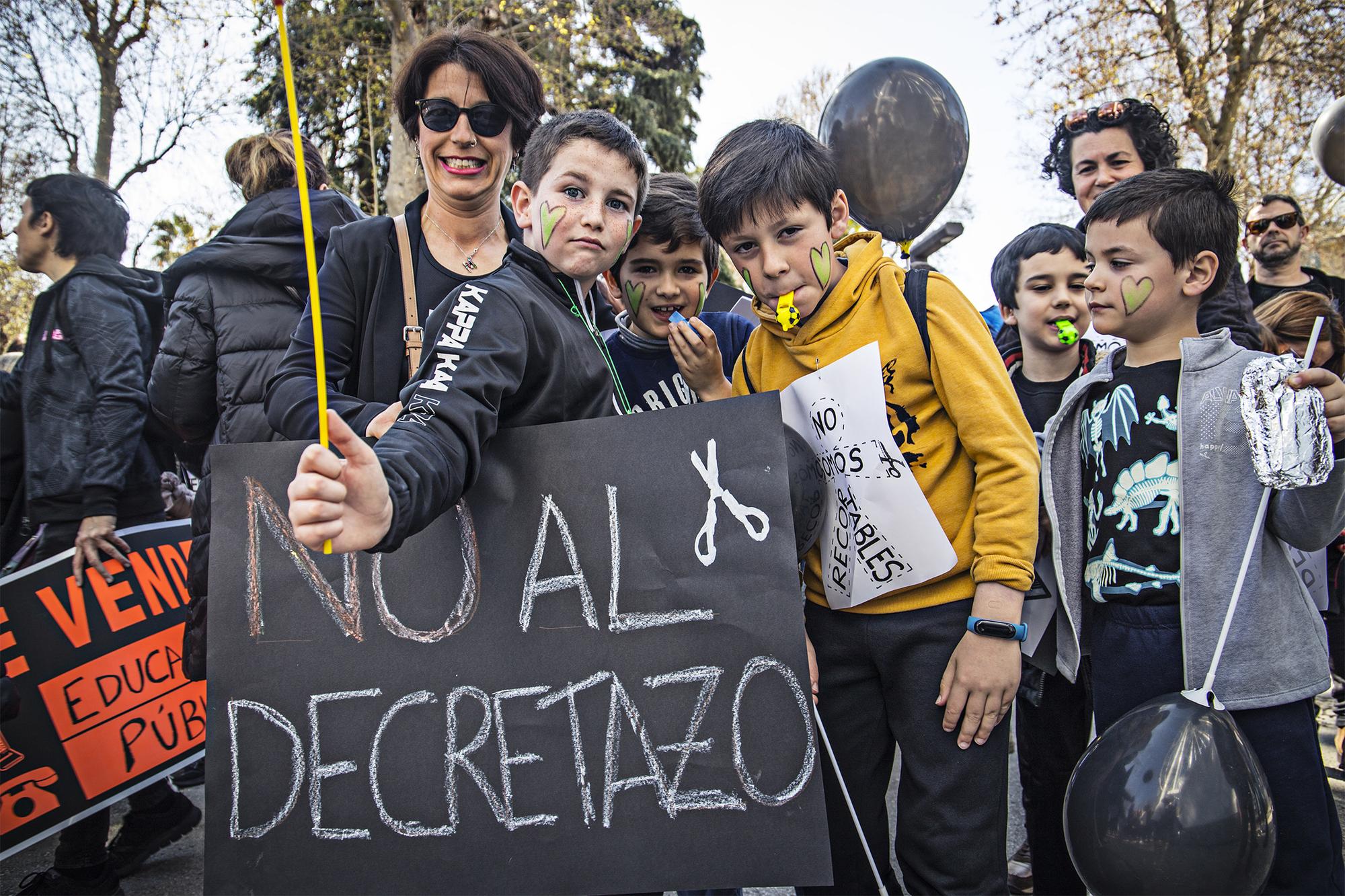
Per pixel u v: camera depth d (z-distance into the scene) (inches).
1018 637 69.0
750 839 61.4
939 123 95.6
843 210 80.0
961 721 72.6
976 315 76.0
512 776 62.7
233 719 63.6
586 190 70.5
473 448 55.7
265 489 64.9
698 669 63.0
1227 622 66.6
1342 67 442.3
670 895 96.0
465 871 61.9
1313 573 90.5
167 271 110.0
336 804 62.9
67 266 110.7
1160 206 75.4
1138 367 79.0
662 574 63.8
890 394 74.3
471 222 88.4
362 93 589.9
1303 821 70.0
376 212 542.3
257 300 105.7
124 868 114.6
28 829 101.3
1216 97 490.9
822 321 76.9
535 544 64.6
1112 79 510.9
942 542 72.4
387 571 64.6
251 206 106.0
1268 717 70.8
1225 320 95.4
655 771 62.4
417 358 82.5
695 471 64.3
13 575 102.6
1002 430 70.9
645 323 95.1
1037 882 91.4
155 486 118.4
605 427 65.1
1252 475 71.1
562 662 63.5
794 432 73.4
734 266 78.7
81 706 104.9
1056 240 105.7
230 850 62.8
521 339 63.4
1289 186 487.5
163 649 110.2
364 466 45.3
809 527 72.7
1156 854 60.6
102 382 106.3
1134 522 75.5
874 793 79.8
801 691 62.2
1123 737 64.9
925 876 73.8
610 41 596.7
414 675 63.6
